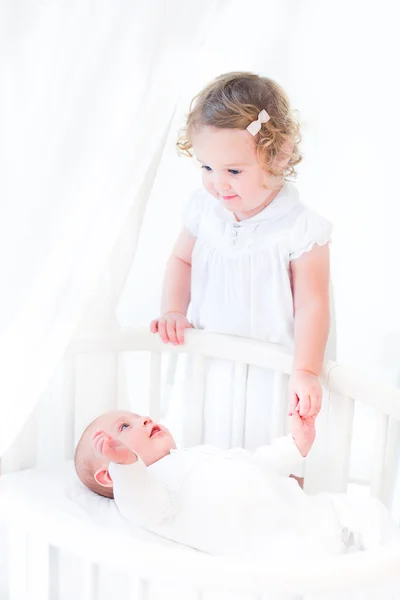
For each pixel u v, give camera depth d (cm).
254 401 147
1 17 104
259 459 129
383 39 138
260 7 138
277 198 135
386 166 148
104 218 106
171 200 160
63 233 105
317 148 146
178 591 106
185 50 104
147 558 84
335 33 139
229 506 117
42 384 111
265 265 137
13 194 107
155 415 152
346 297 159
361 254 155
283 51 140
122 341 145
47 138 104
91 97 102
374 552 86
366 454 170
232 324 145
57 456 149
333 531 115
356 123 145
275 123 127
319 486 144
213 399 151
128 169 105
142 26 101
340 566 83
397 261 154
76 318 109
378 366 160
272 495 118
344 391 132
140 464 113
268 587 82
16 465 139
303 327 135
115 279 140
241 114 123
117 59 102
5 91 106
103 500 127
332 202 152
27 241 106
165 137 128
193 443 154
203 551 116
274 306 140
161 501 115
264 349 141
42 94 104
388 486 138
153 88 104
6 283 108
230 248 139
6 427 111
